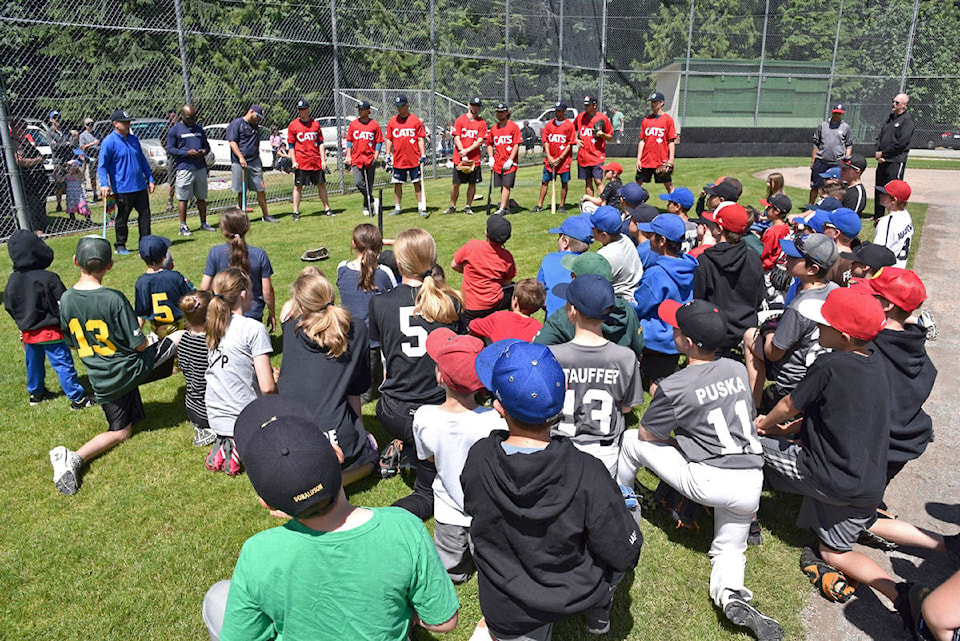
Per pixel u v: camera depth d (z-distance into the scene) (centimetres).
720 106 2208
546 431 227
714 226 531
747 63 2181
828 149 1208
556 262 525
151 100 1281
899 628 304
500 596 236
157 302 538
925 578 338
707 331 311
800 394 315
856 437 303
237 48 1356
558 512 218
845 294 306
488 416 312
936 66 2291
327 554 172
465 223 1092
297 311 392
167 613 309
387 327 398
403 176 1162
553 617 233
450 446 307
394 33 1560
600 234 495
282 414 189
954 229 1109
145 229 957
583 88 2030
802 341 405
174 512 381
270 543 173
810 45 2195
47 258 488
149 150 1496
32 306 478
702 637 298
